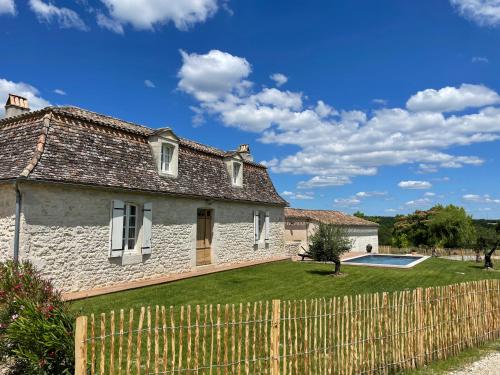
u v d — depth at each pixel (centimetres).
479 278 1622
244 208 1977
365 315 608
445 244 4391
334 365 566
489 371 653
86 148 1195
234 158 1931
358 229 3334
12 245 977
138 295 1106
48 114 1148
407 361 648
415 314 672
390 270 1847
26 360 474
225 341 506
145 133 1444
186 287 1260
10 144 1140
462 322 763
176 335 728
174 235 1483
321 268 1866
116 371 552
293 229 2844
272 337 523
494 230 2508
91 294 1072
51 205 1049
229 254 1847
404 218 5062
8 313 514
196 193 1573
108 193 1210
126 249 1305
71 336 454
